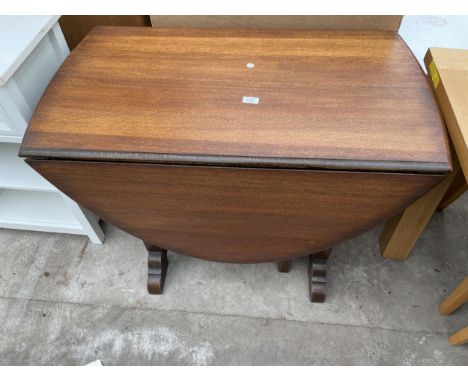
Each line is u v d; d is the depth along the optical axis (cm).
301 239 87
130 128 73
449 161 67
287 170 69
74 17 114
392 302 116
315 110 75
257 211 80
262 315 115
